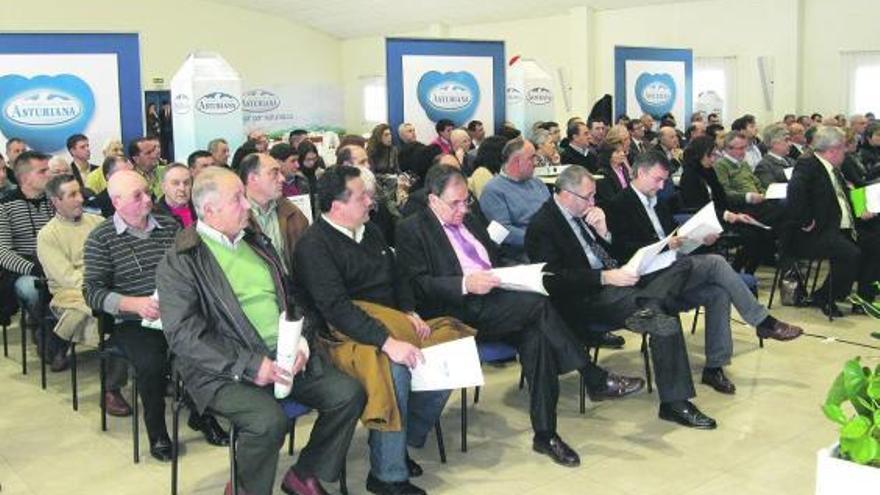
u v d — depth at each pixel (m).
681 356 3.42
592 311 3.46
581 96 13.05
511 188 4.43
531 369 3.11
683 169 5.59
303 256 2.83
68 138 5.99
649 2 12.13
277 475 3.01
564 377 4.09
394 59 6.75
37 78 5.89
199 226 2.67
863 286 5.14
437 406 3.07
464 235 3.36
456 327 3.01
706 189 5.48
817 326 4.87
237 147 6.28
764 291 5.81
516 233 4.32
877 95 10.40
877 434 1.71
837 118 9.27
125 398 3.89
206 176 2.62
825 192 4.87
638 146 7.61
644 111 9.20
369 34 16.34
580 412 3.60
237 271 2.66
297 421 3.57
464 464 3.09
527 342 3.11
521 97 8.10
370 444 2.83
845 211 5.05
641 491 2.84
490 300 3.15
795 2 10.78
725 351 3.80
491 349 3.15
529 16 13.66
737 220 5.22
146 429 3.34
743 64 11.39
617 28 12.69
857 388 1.78
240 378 2.49
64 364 4.34
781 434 3.31
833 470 1.71
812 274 6.20
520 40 13.95
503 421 3.51
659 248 3.33
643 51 9.11
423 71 6.85
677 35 12.00
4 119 5.85
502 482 2.93
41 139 5.96
